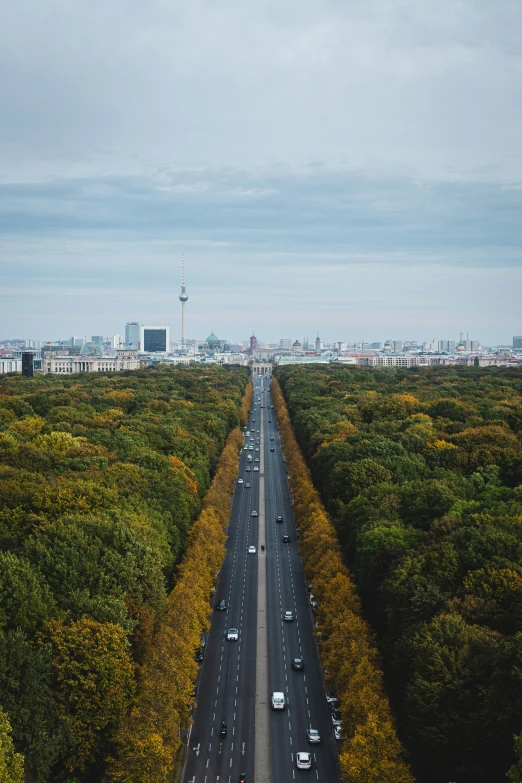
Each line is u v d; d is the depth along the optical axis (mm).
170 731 163375
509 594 186500
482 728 154500
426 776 161625
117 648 172750
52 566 198750
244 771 176125
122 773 150000
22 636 163250
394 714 180375
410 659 177375
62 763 163000
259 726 196000
